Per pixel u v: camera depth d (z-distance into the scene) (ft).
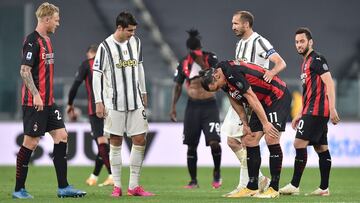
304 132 107.14
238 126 111.45
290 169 181.27
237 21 107.55
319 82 106.32
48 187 127.44
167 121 198.29
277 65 104.42
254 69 96.48
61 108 225.35
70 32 277.03
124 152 191.11
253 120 99.71
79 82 133.80
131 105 103.04
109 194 108.88
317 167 188.85
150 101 225.35
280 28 280.31
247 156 100.94
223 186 135.13
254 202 93.30
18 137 195.93
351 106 229.66
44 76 100.17
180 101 222.89
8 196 105.60
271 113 97.60
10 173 167.94
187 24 281.33
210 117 132.05
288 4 281.74
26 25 245.86
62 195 101.76
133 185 105.09
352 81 230.68
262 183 105.70
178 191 120.26
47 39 100.53
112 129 103.14
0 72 255.91
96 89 102.58
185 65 133.59
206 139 132.16
